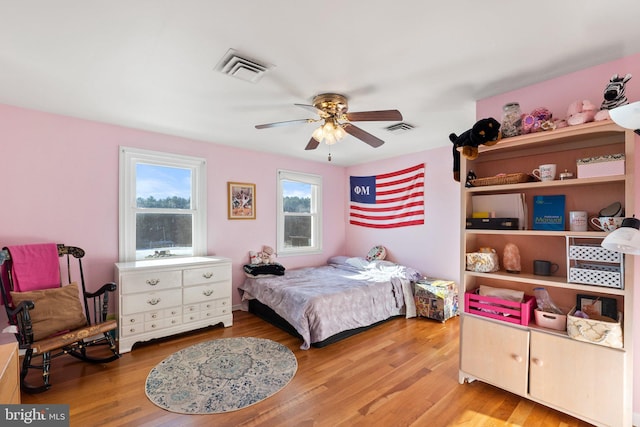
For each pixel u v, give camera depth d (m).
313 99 2.40
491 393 2.09
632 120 1.31
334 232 5.20
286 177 4.54
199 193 3.69
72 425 1.73
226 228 3.91
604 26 1.50
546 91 2.08
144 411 1.87
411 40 1.64
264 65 1.90
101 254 3.03
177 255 3.56
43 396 2.01
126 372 2.33
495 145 2.07
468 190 2.22
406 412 1.88
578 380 1.72
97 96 2.37
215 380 2.23
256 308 3.75
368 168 4.97
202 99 2.43
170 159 3.45
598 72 1.88
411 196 4.33
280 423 1.77
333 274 4.07
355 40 1.64
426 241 4.16
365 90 2.25
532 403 1.97
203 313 3.18
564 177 1.85
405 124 3.04
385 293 3.51
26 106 2.59
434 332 3.21
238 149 4.02
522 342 1.92
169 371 2.35
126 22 1.48
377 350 2.76
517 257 2.15
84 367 2.41
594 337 1.67
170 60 1.84
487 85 2.17
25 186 2.64
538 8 1.38
